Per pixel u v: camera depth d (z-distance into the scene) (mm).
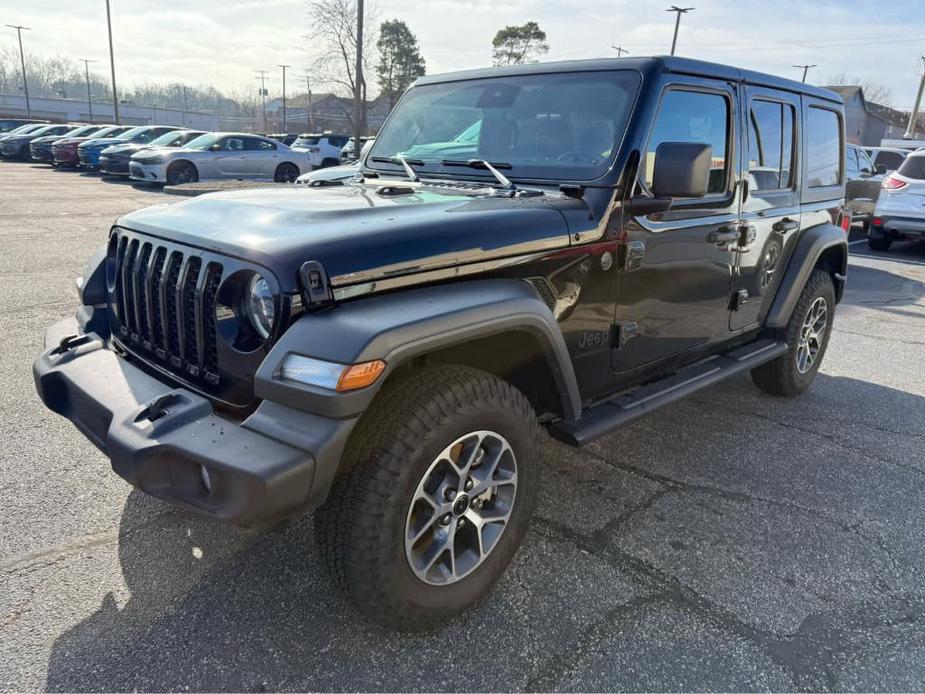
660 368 3408
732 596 2621
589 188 2801
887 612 2564
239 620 2391
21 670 2135
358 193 2875
